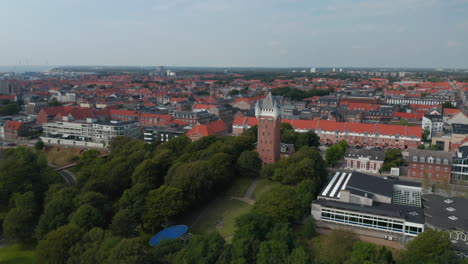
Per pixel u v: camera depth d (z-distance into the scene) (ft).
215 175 505.66
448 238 317.22
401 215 390.83
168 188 444.14
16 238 441.27
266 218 375.45
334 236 354.33
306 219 412.77
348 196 426.10
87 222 406.00
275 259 313.53
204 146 622.13
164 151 590.14
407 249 341.82
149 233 440.86
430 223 371.76
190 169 482.28
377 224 394.32
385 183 474.49
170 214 421.59
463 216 389.60
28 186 527.40
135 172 530.68
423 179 579.48
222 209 486.79
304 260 305.32
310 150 539.29
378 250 326.85
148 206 433.89
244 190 540.52
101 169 566.36
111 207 465.47
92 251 338.13
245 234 346.95
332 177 518.37
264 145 590.55
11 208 499.10
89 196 449.48
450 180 570.46
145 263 325.62
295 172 495.41
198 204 502.38
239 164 568.41
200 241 348.38
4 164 544.62
